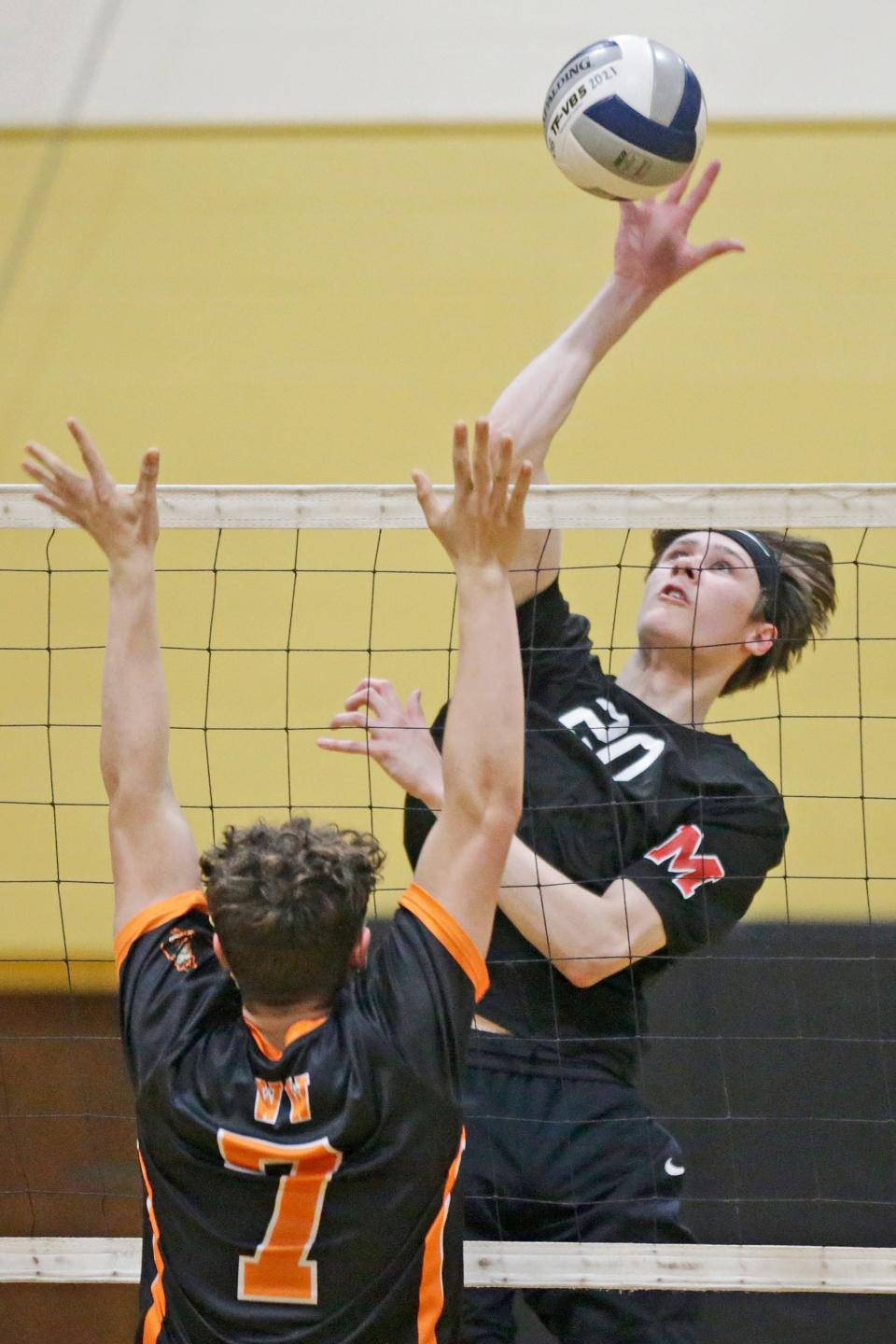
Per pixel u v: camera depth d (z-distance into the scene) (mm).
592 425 17234
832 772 15383
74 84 18078
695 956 7555
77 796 15961
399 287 17781
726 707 15727
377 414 17438
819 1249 6414
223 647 16312
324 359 17609
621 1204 6633
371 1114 4211
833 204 17562
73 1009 11555
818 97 17719
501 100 18078
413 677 16281
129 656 4895
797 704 15664
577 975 6684
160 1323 4480
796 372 17234
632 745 7340
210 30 18141
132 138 18094
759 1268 6414
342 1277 4227
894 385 17125
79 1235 9695
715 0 17953
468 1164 6695
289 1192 4227
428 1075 4262
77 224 17953
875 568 15602
